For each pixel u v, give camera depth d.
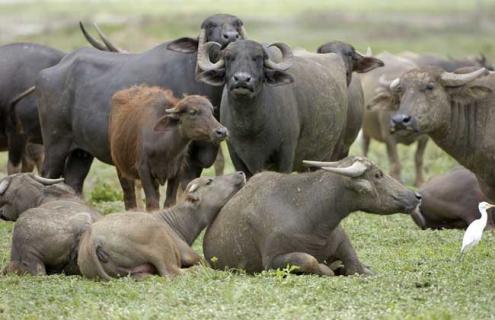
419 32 188.12
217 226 44.75
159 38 146.62
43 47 66.06
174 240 44.09
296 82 55.56
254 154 53.69
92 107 57.62
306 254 42.28
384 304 37.75
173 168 51.59
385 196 42.28
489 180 50.19
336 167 42.25
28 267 44.12
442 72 49.09
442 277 42.56
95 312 36.75
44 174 60.09
